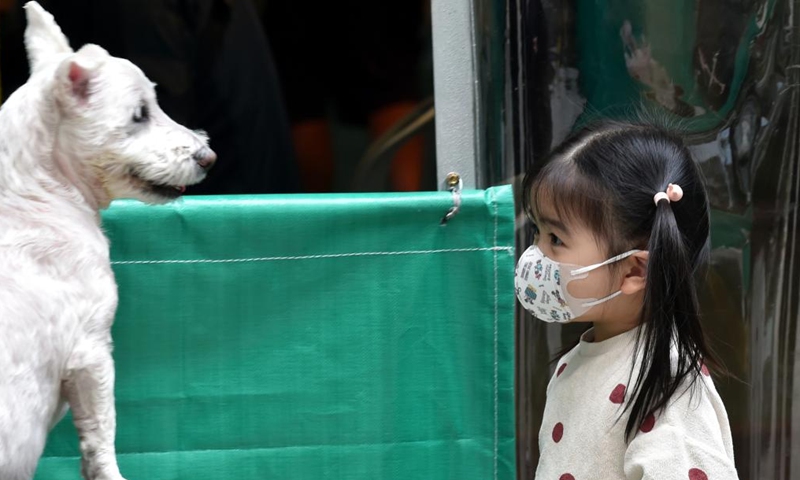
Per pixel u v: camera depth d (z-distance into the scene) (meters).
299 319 4.21
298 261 4.18
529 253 3.75
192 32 6.31
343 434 4.28
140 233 4.05
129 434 4.12
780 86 5.35
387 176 6.79
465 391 4.33
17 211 3.41
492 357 4.32
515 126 5.30
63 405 3.63
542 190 3.61
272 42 6.89
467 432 4.34
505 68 5.25
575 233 3.55
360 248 4.22
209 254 4.11
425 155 6.72
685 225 3.51
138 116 3.53
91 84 3.44
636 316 3.61
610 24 5.24
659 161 3.50
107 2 6.24
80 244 3.48
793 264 5.50
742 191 5.45
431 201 4.22
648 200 3.45
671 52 5.28
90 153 3.49
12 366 3.18
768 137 5.40
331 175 6.98
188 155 3.57
